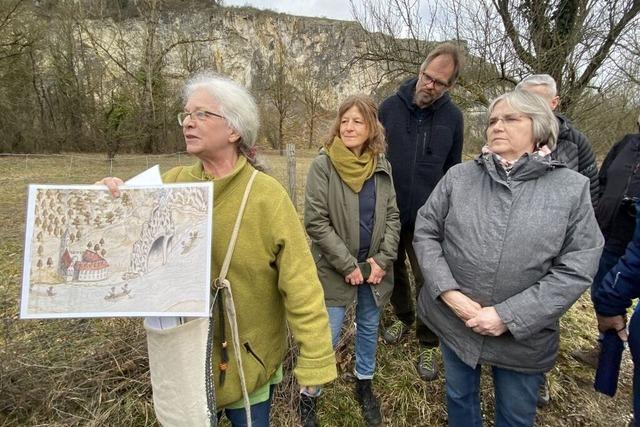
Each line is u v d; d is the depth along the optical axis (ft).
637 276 5.15
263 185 4.17
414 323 9.81
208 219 3.70
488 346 5.21
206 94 4.02
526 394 5.31
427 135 7.82
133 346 7.54
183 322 3.92
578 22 13.69
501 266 4.92
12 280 11.24
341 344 8.59
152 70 61.26
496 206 5.02
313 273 4.35
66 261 3.57
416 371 8.27
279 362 4.78
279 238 4.09
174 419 4.03
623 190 8.09
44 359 7.45
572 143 7.22
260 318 4.40
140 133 57.16
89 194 3.64
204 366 3.87
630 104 18.39
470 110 16.62
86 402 7.02
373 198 6.83
